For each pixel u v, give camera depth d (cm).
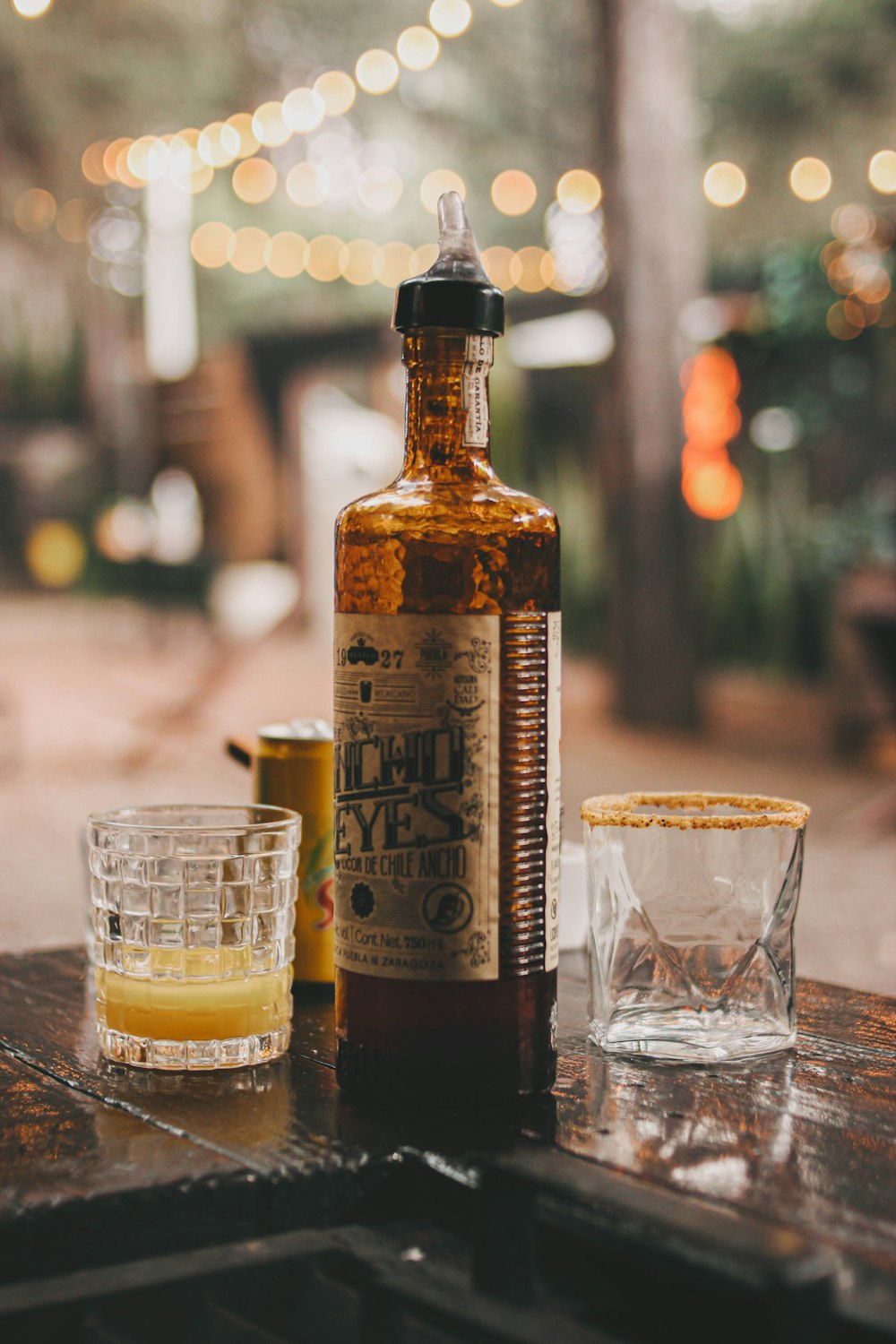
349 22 1140
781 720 620
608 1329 68
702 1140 74
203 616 851
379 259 850
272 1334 76
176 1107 80
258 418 833
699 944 88
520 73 1177
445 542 82
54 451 1243
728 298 676
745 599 670
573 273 780
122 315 1278
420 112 1188
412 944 78
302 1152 73
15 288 1277
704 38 943
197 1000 87
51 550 1166
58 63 1011
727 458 652
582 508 787
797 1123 77
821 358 679
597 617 789
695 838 88
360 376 929
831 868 398
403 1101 79
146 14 1029
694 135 945
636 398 638
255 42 1109
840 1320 59
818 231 918
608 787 502
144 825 95
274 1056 89
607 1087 83
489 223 1208
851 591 517
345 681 81
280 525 866
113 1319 74
